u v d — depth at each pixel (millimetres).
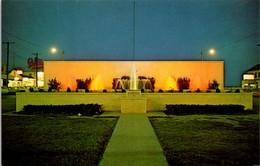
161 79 17812
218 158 4258
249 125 7410
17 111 11672
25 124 7602
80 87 17656
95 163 4023
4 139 5586
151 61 17922
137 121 8180
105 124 7629
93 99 12102
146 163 3910
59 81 17797
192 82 17812
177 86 17719
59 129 6758
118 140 5414
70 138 5680
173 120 8484
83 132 6352
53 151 4676
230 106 10602
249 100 12180
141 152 4508
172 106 10562
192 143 5219
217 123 7781
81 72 17922
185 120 8469
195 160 4145
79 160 4160
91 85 17766
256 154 4484
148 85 17609
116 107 12039
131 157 4215
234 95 12188
